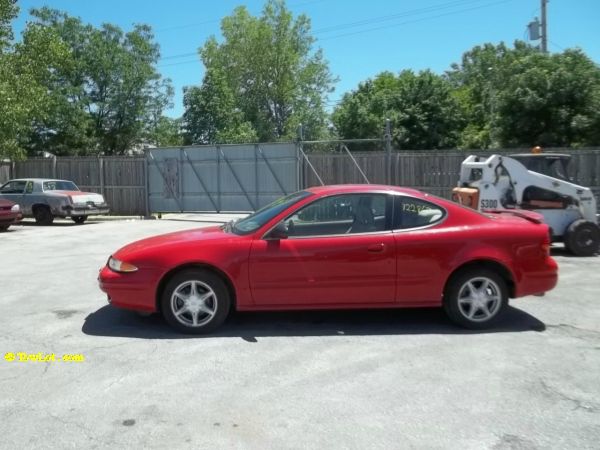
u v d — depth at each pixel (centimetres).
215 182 1986
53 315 682
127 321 650
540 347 555
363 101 3594
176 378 478
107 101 3459
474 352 540
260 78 4797
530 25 2598
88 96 3409
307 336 593
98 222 1969
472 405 423
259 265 586
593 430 385
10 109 1914
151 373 490
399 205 609
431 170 1709
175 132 3978
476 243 597
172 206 2077
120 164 2198
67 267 1014
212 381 471
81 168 2262
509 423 395
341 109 3903
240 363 513
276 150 1864
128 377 481
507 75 2167
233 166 1947
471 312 608
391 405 423
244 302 592
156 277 587
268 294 591
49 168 2312
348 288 592
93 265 1036
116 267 598
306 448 361
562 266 998
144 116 3666
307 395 442
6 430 388
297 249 588
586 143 1927
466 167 1154
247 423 396
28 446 366
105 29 3500
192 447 363
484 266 608
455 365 505
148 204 2120
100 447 364
